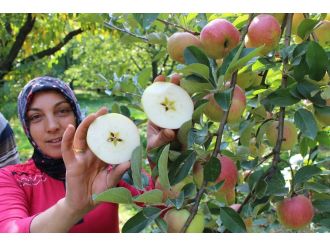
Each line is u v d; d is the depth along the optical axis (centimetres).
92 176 85
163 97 87
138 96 125
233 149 135
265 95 107
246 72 101
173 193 87
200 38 92
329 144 109
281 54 91
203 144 90
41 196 122
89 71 889
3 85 478
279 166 109
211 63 94
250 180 94
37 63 499
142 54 668
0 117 175
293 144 106
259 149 121
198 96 91
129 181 105
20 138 669
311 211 94
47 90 123
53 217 85
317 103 89
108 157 83
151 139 98
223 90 87
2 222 98
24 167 126
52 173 124
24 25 474
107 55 773
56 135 124
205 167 82
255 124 110
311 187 95
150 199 77
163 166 78
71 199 84
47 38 500
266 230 125
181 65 100
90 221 121
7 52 493
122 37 133
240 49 79
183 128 86
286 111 121
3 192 115
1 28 458
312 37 101
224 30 89
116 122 84
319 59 86
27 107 123
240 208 93
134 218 79
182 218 80
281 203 96
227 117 89
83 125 83
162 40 114
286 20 99
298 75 88
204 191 82
